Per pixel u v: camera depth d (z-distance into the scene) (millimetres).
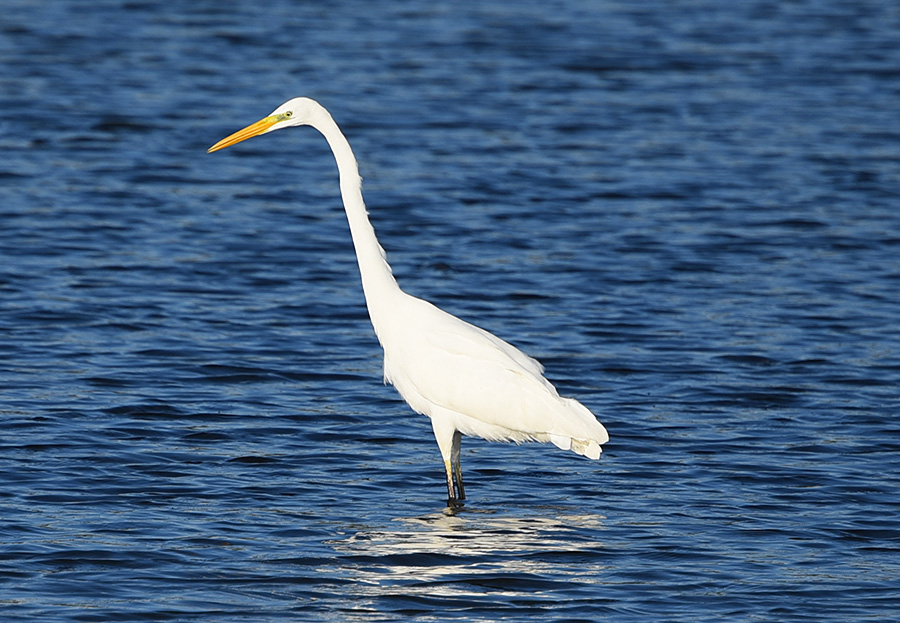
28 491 11797
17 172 25719
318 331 17484
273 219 23469
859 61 38094
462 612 9531
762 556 10656
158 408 14297
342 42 39094
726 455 13211
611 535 11109
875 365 16250
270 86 33562
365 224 12766
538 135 29891
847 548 10844
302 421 14086
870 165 27578
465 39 39938
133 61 36000
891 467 12852
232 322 17719
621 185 26047
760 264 21078
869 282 20109
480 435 12273
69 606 9469
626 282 20078
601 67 36844
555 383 15484
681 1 47000
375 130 29953
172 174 26219
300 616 9422
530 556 10609
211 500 11766
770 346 17031
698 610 9602
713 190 25719
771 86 35000
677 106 32781
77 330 17109
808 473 12680
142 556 10430
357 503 11828
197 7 43969
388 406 14688
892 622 9422
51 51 36750
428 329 12328
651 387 15406
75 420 13797
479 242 22234
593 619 9422
